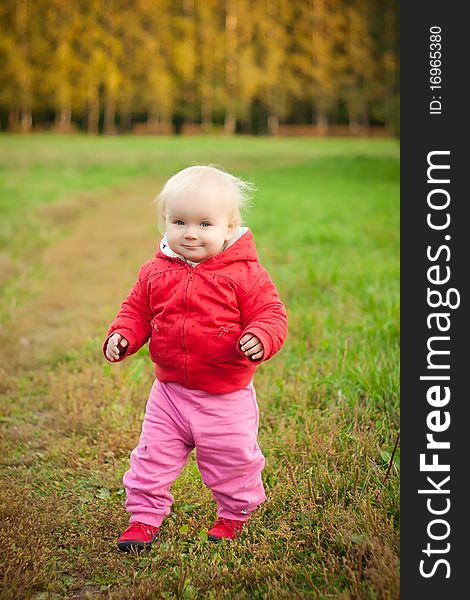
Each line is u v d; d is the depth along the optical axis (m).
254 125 58.66
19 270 8.41
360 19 56.28
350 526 2.85
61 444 3.86
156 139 41.69
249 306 2.84
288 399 4.23
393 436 3.72
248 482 2.93
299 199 15.58
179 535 2.97
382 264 8.02
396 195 16.89
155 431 2.90
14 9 47.88
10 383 4.83
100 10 49.62
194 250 2.79
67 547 2.92
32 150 28.52
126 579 2.71
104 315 6.39
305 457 3.46
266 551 2.76
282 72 55.09
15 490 3.30
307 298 6.51
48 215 12.73
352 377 4.34
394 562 2.61
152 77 51.09
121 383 4.59
